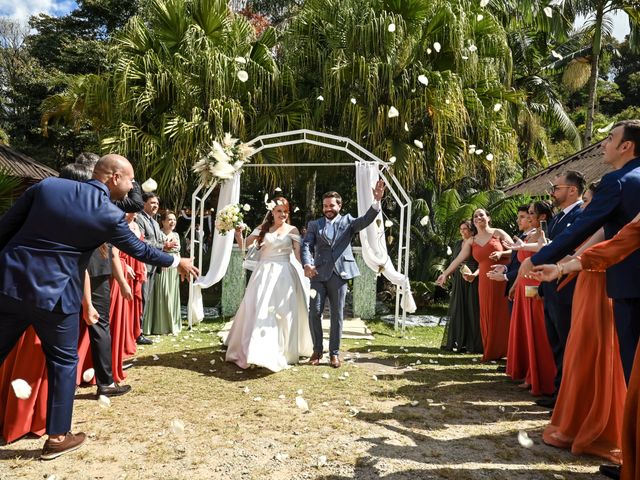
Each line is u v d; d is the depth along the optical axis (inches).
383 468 98.0
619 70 1205.1
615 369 107.0
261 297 181.9
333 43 353.7
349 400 144.5
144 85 359.9
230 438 113.3
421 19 345.1
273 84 368.2
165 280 251.4
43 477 93.3
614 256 86.4
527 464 101.2
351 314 331.9
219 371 174.4
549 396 152.8
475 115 362.6
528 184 440.8
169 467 97.8
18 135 884.0
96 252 139.3
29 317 98.3
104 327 143.3
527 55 656.4
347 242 187.9
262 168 386.0
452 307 229.6
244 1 544.7
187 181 392.8
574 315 114.5
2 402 112.6
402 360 202.8
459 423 127.0
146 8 380.2
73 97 408.5
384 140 352.8
